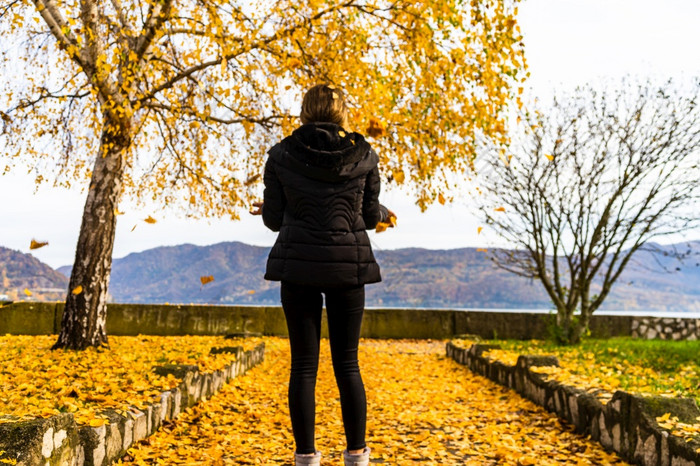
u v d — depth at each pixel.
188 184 9.56
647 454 3.11
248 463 3.41
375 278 2.44
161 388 4.18
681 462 2.72
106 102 6.49
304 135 2.37
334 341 2.47
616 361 7.39
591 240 10.02
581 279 10.23
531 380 5.52
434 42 7.35
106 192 7.02
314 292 2.44
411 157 8.34
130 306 12.61
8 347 7.23
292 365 2.46
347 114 2.62
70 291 6.86
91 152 8.85
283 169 2.37
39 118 7.76
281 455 3.63
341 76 7.63
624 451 3.41
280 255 2.35
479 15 6.80
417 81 7.80
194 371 4.78
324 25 7.41
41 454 2.11
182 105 7.75
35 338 9.99
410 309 13.66
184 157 9.17
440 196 8.27
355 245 2.38
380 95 7.43
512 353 7.79
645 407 3.22
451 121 7.95
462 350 9.09
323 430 4.41
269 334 13.00
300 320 2.42
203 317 12.80
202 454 3.46
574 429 4.29
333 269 2.32
